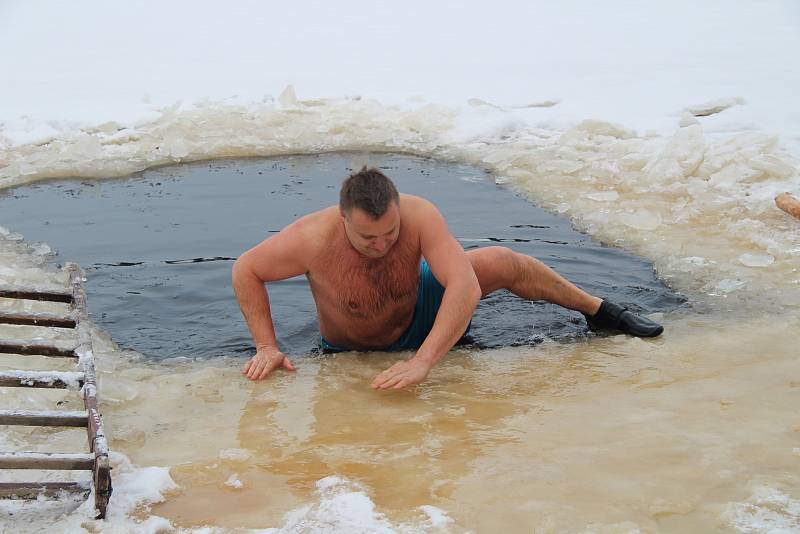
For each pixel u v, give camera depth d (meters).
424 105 9.88
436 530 3.06
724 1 16.09
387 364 4.60
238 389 4.32
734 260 5.86
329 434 3.82
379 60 12.44
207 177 7.98
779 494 3.21
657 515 3.12
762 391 4.07
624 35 13.56
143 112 9.91
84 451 3.64
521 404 4.05
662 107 9.60
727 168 7.36
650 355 4.57
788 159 7.39
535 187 7.54
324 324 4.73
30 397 4.07
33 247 6.32
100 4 16.98
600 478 3.37
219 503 3.29
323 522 3.11
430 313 4.67
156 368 4.63
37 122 9.46
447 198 7.30
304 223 4.48
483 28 14.46
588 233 6.53
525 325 5.08
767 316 5.02
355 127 9.30
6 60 12.75
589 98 10.16
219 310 5.38
